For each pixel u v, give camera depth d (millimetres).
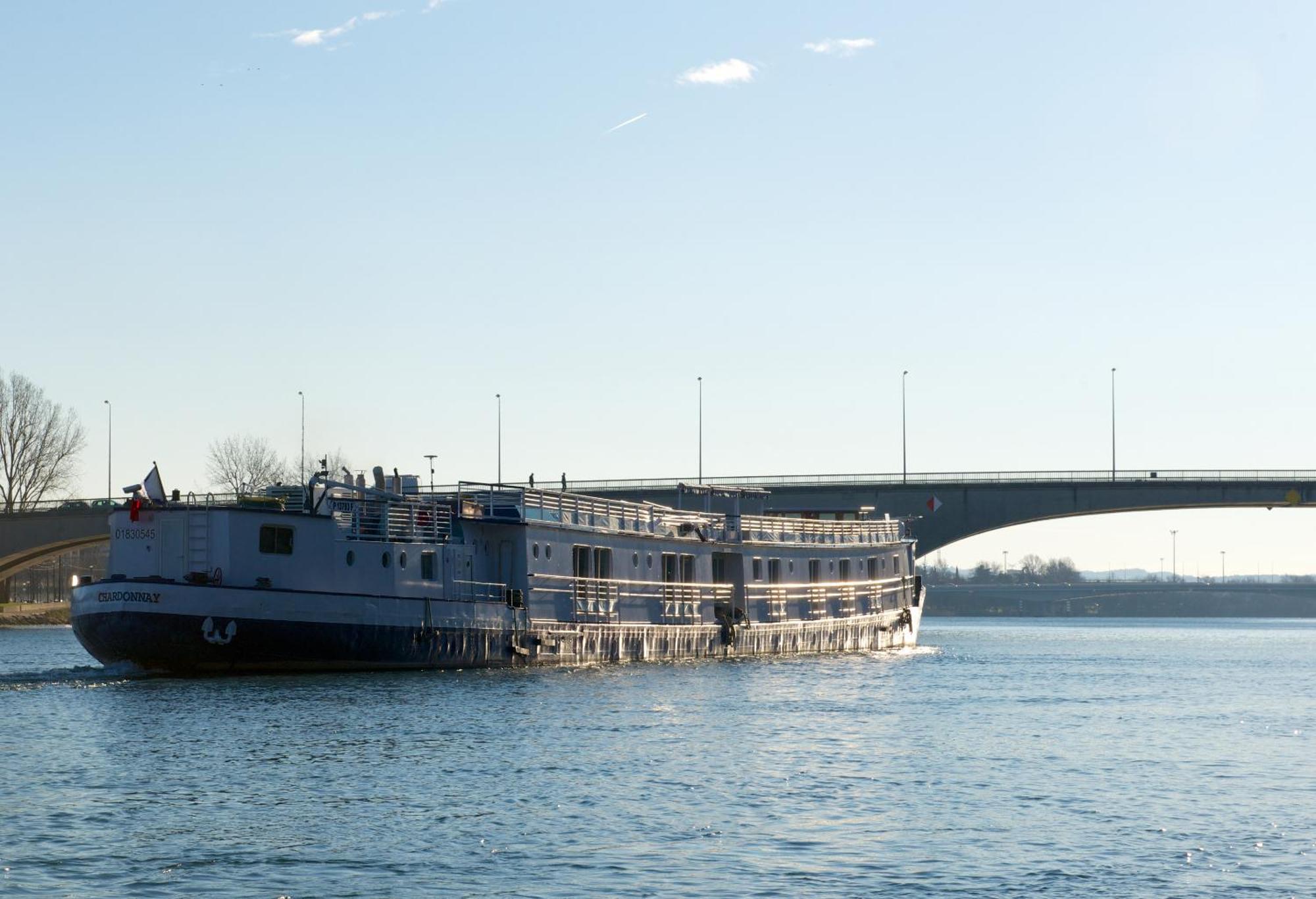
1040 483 143750
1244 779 43844
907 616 111938
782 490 143875
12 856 31984
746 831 35281
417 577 69438
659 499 140125
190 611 62688
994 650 124812
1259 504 141875
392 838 34031
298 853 32531
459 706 57562
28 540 162125
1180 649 133250
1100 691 74938
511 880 30562
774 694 67625
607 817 36531
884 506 144750
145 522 65125
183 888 29688
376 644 67188
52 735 48719
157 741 47594
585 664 77188
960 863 32375
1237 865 32469
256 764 43688
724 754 47250
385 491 69812
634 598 81125
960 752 48969
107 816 36062
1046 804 39188
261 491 71062
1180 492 142500
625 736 50719
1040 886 30656
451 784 40781
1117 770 45406
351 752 46031
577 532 76875
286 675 66000
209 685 62906
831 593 100000
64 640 134875
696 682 72188
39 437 181750
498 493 74188
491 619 71562
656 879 30781
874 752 48438
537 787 40562
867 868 31859
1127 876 31453
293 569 65625
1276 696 73000
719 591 88562
